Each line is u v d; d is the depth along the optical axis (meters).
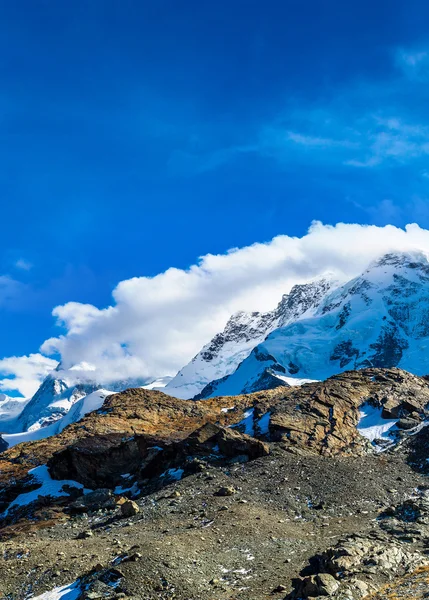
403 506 53.31
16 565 47.06
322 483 64.19
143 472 76.25
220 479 67.31
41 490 76.56
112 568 40.72
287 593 36.03
